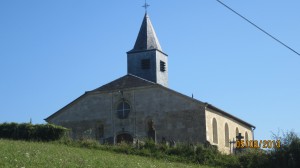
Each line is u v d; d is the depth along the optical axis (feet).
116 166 83.15
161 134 160.04
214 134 166.71
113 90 170.19
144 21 193.06
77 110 173.99
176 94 160.86
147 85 165.27
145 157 114.83
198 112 156.97
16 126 127.65
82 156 92.84
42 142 122.31
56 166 72.84
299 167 108.17
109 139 163.94
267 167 111.04
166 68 189.88
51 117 176.45
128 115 166.91
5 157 74.49
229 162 115.85
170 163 106.11
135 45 189.67
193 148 120.06
